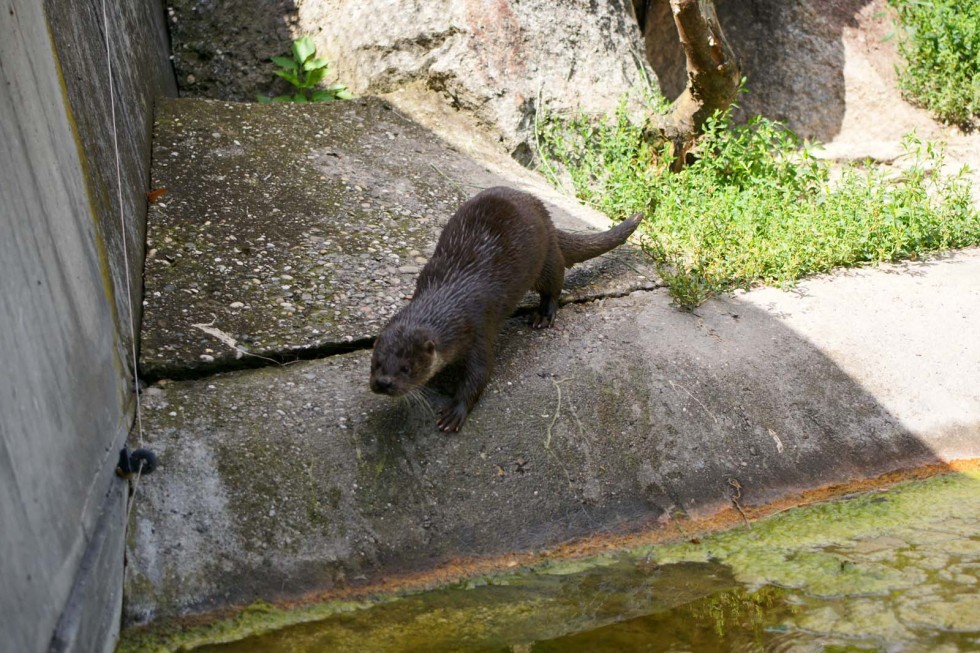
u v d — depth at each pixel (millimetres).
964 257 6520
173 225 5539
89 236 3957
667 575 4199
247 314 4973
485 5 7629
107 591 3463
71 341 3418
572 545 4328
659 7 9266
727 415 4938
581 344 5133
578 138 7691
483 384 4621
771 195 7008
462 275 4711
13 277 2891
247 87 8344
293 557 3986
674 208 6652
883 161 8766
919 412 5188
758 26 9367
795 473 4832
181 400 4426
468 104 7445
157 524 3926
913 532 4488
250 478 4156
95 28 4973
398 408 4574
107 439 3775
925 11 9203
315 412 4488
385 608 3914
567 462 4559
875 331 5543
